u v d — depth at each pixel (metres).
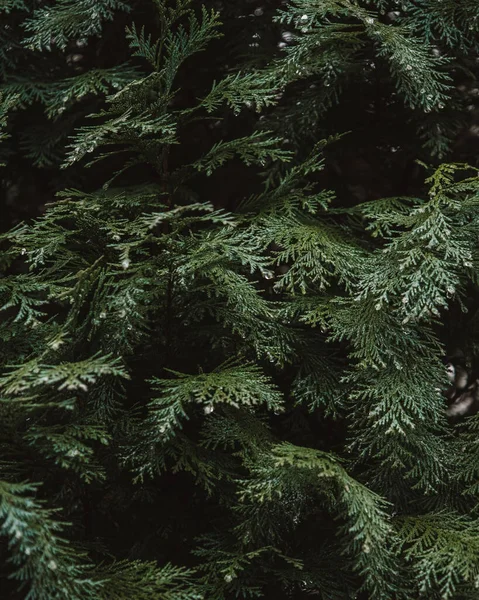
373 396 2.22
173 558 2.37
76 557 1.94
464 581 2.03
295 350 2.43
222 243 2.12
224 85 2.42
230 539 2.18
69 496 2.21
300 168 2.41
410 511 2.22
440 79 2.82
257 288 2.96
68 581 1.69
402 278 2.13
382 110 2.93
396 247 2.17
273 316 2.15
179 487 2.51
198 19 3.07
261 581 2.13
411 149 2.86
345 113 2.91
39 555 1.66
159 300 2.31
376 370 2.19
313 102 2.70
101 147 3.17
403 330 2.21
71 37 3.28
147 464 2.04
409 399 2.09
